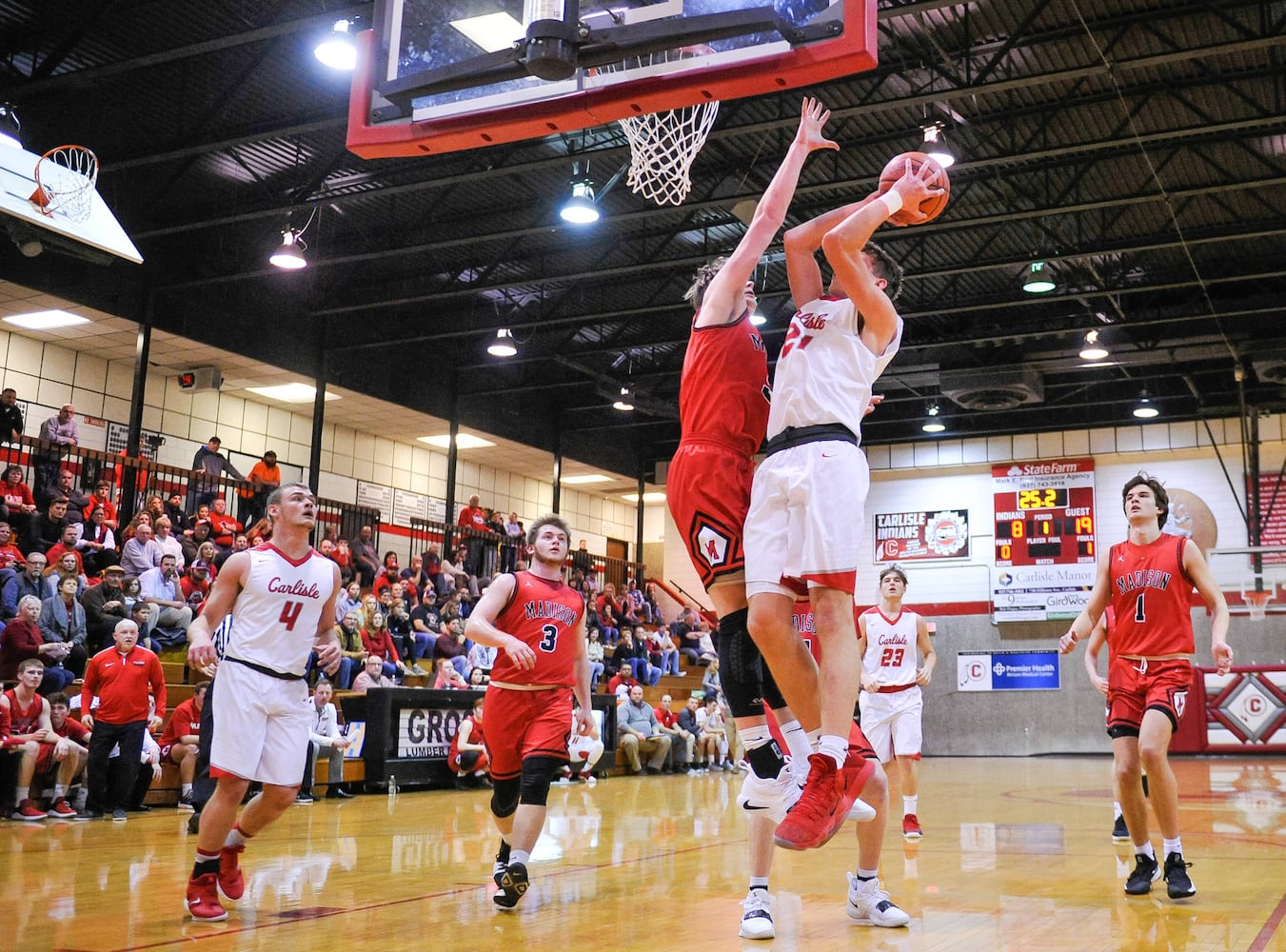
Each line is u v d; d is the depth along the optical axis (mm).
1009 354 20781
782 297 18969
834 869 5680
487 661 16375
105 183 14727
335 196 14320
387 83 4371
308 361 19094
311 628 4516
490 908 4441
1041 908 4359
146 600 12227
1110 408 23719
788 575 3234
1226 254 17641
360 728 12320
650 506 30422
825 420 3264
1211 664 21734
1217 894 4750
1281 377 19250
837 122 13867
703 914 4270
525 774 4574
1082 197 15867
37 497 14906
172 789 10367
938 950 3457
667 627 24734
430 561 19531
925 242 17109
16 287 15258
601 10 4066
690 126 5535
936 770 18188
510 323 19859
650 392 23672
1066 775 16453
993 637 24219
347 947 3559
